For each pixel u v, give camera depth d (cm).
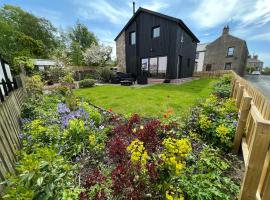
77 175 216
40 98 597
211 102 409
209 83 1183
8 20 2188
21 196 118
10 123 269
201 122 316
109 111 457
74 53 2694
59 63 1486
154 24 1238
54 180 129
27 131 315
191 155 238
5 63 640
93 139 279
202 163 225
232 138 287
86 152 271
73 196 154
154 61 1327
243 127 266
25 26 2472
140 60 1428
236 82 514
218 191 173
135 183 148
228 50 2627
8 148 211
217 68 2780
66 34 3117
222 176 217
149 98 679
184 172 199
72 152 265
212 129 304
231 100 436
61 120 366
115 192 143
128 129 277
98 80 1525
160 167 155
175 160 157
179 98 668
